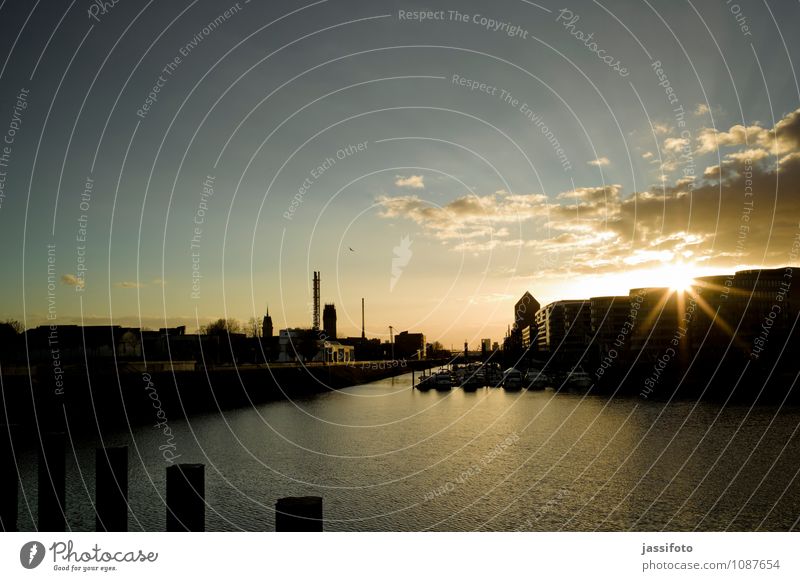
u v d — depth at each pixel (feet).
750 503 85.71
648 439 146.10
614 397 273.75
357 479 103.96
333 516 81.61
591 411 215.72
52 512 41.16
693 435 152.46
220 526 76.48
